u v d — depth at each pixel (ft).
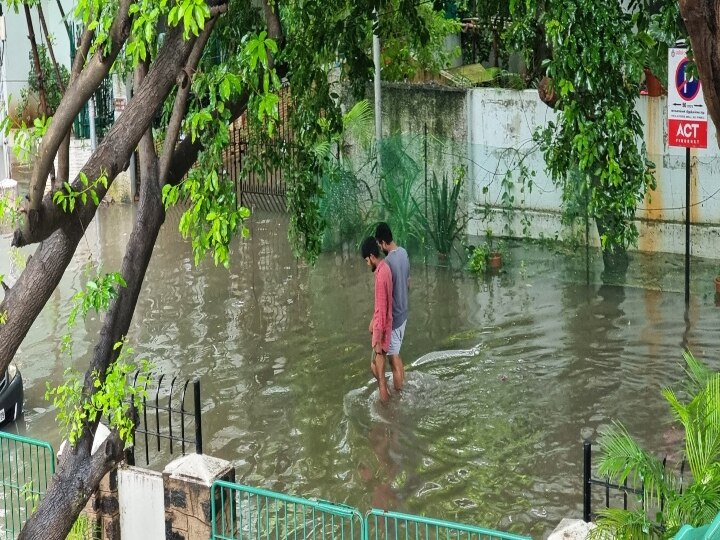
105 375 24.02
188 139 26.05
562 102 33.71
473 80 64.23
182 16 20.93
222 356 44.96
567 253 53.16
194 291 53.52
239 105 26.73
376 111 58.44
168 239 62.49
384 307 38.96
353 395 40.52
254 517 31.53
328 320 48.83
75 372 40.01
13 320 22.52
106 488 29.25
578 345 44.37
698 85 44.68
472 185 55.06
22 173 75.46
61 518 23.85
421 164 55.93
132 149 22.62
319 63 35.99
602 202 34.91
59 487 23.95
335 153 57.77
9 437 30.01
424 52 60.95
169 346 46.24
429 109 58.75
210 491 27.55
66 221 22.31
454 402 39.45
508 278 54.08
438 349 44.86
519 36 37.42
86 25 22.15
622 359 42.60
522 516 31.30
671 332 45.24
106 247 61.82
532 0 32.89
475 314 49.06
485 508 31.89
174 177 25.73
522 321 47.75
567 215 52.47
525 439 36.17
